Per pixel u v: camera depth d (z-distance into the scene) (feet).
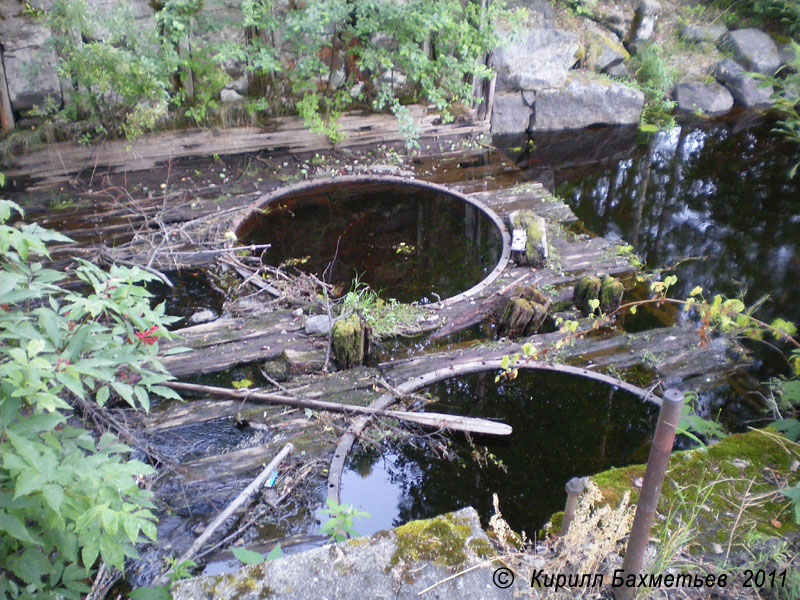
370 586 6.27
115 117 21.53
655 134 28.09
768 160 26.13
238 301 15.96
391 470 11.63
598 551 6.94
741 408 13.35
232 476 11.32
